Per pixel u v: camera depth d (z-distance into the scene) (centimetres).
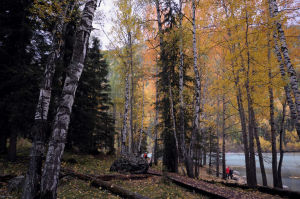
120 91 2697
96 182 633
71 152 1256
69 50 1038
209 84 1703
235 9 883
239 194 604
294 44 979
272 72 891
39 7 673
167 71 1219
